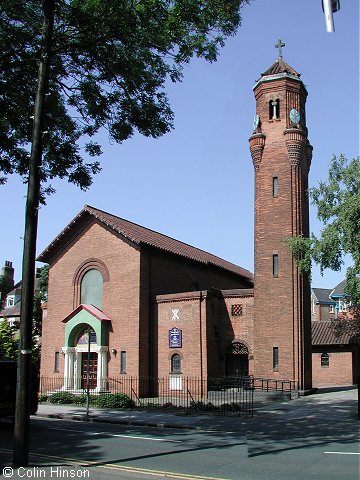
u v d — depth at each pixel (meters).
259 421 20.91
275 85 33.78
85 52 16.27
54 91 17.34
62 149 18.38
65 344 35.41
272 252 32.00
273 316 31.28
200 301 32.25
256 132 33.66
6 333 44.94
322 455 12.67
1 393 19.38
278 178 32.72
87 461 11.86
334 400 27.91
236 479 9.92
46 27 12.81
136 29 15.21
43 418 23.27
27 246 11.52
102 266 35.66
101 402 27.58
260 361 31.14
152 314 34.16
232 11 14.85
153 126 17.81
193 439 15.89
